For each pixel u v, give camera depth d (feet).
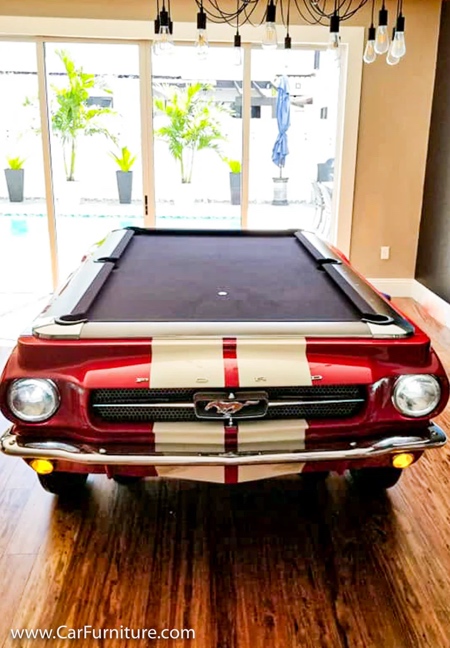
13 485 8.04
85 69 15.76
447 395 6.24
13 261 17.49
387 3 15.34
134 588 6.24
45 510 7.50
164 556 6.71
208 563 6.61
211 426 6.02
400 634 5.69
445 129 15.26
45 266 17.49
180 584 6.30
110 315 6.68
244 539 7.00
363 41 15.62
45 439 6.05
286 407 6.15
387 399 6.13
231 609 5.98
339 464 6.20
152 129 16.38
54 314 6.61
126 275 8.42
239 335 6.18
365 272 17.60
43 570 6.46
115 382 5.86
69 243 17.25
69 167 16.57
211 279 8.29
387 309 7.02
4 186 16.72
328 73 16.20
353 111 16.12
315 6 11.66
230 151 16.74
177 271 8.68
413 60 15.83
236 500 7.74
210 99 16.25
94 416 6.05
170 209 17.15
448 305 15.01
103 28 15.23
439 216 15.72
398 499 7.76
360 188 16.83
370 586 6.28
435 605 6.03
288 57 12.90
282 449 6.00
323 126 16.66
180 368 5.90
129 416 6.13
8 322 14.79
